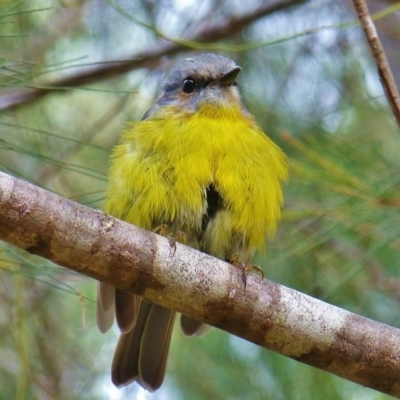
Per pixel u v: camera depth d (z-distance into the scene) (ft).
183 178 30.58
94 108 43.01
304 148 33.35
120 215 31.22
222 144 31.04
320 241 32.94
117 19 42.34
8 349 36.99
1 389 36.40
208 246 31.71
